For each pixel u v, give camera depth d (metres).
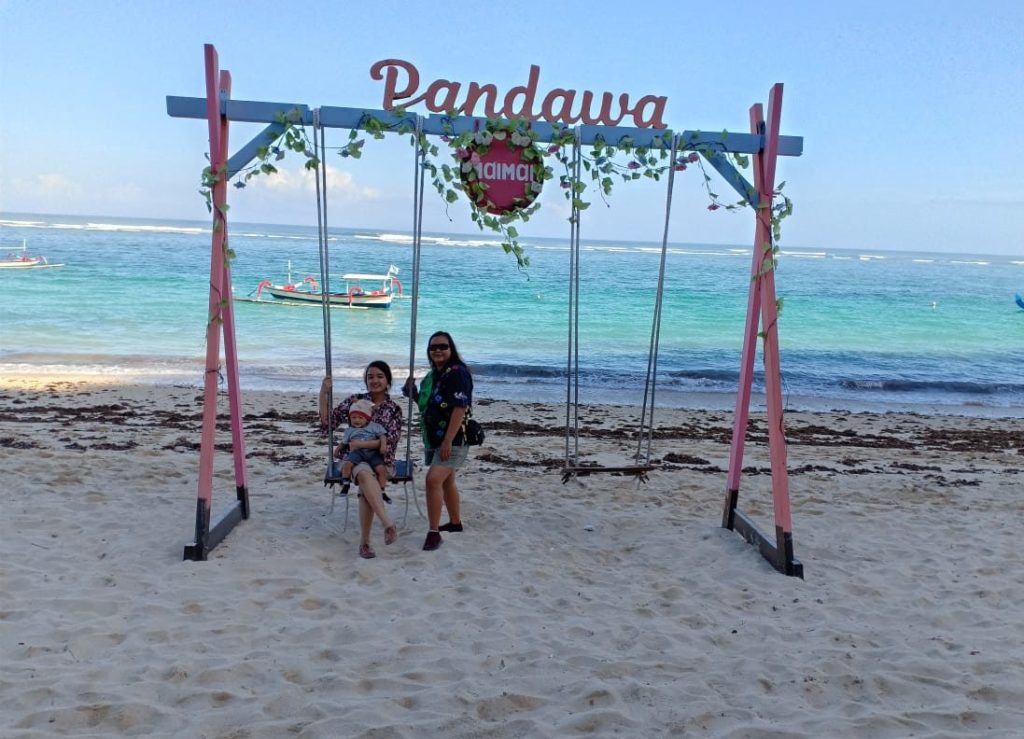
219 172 5.75
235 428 6.61
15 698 3.68
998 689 4.12
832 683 4.18
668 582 5.68
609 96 6.14
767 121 6.08
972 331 31.14
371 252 72.81
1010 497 8.82
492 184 6.08
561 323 28.72
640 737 3.59
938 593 5.62
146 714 3.62
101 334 22.39
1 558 5.52
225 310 6.43
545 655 4.38
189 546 5.65
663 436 12.74
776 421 5.99
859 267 87.94
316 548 6.05
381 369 6.22
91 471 8.06
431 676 4.11
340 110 5.86
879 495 8.71
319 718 3.64
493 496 7.88
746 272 62.47
